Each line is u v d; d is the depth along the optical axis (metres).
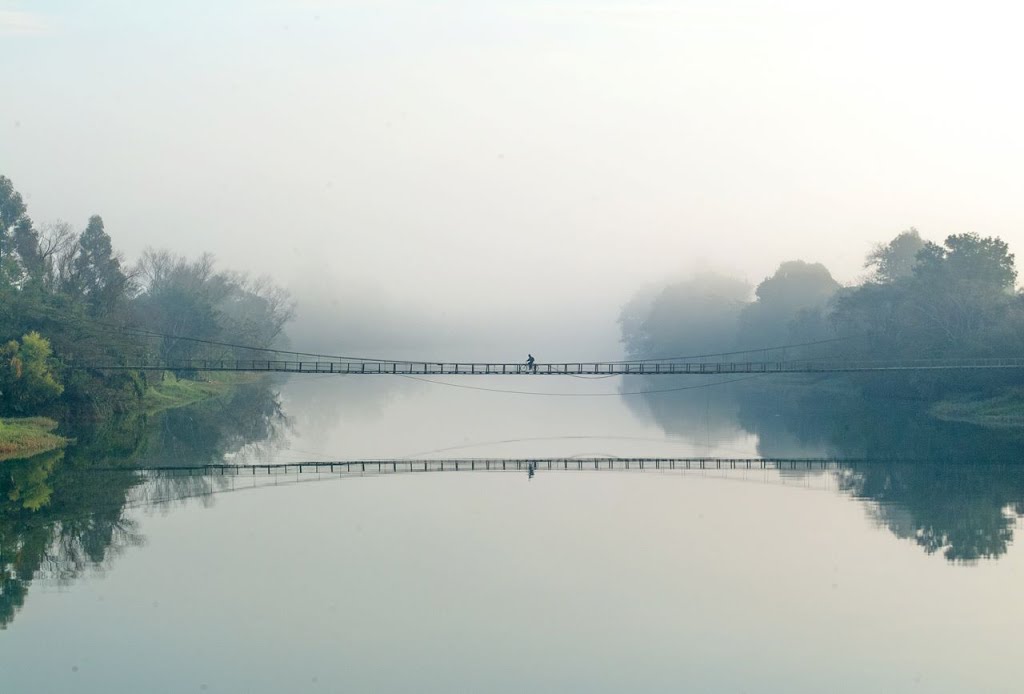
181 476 55.66
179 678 24.52
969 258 95.06
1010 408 81.44
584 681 24.42
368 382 165.62
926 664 25.59
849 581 32.78
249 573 33.50
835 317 107.00
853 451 65.75
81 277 96.62
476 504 46.47
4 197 105.00
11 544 37.91
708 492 49.88
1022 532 39.91
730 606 30.12
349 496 48.72
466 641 27.06
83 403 76.44
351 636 27.42
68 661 25.62
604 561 35.25
